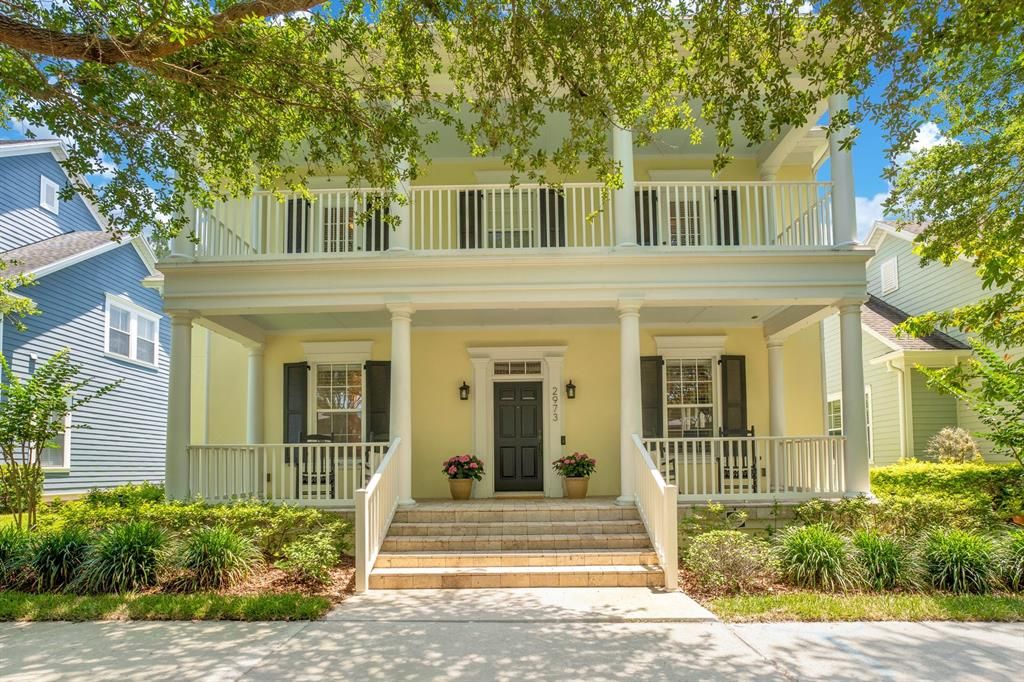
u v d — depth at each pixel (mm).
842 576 8086
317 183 12953
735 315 12641
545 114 11367
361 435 13039
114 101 7879
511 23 7168
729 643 6258
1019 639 6363
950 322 10531
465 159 13266
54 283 15672
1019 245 9148
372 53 9602
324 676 5453
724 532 8609
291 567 8477
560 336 13156
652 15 6887
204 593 7961
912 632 6574
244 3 6691
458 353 13117
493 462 12883
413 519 10016
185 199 10336
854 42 7086
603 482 12852
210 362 13672
